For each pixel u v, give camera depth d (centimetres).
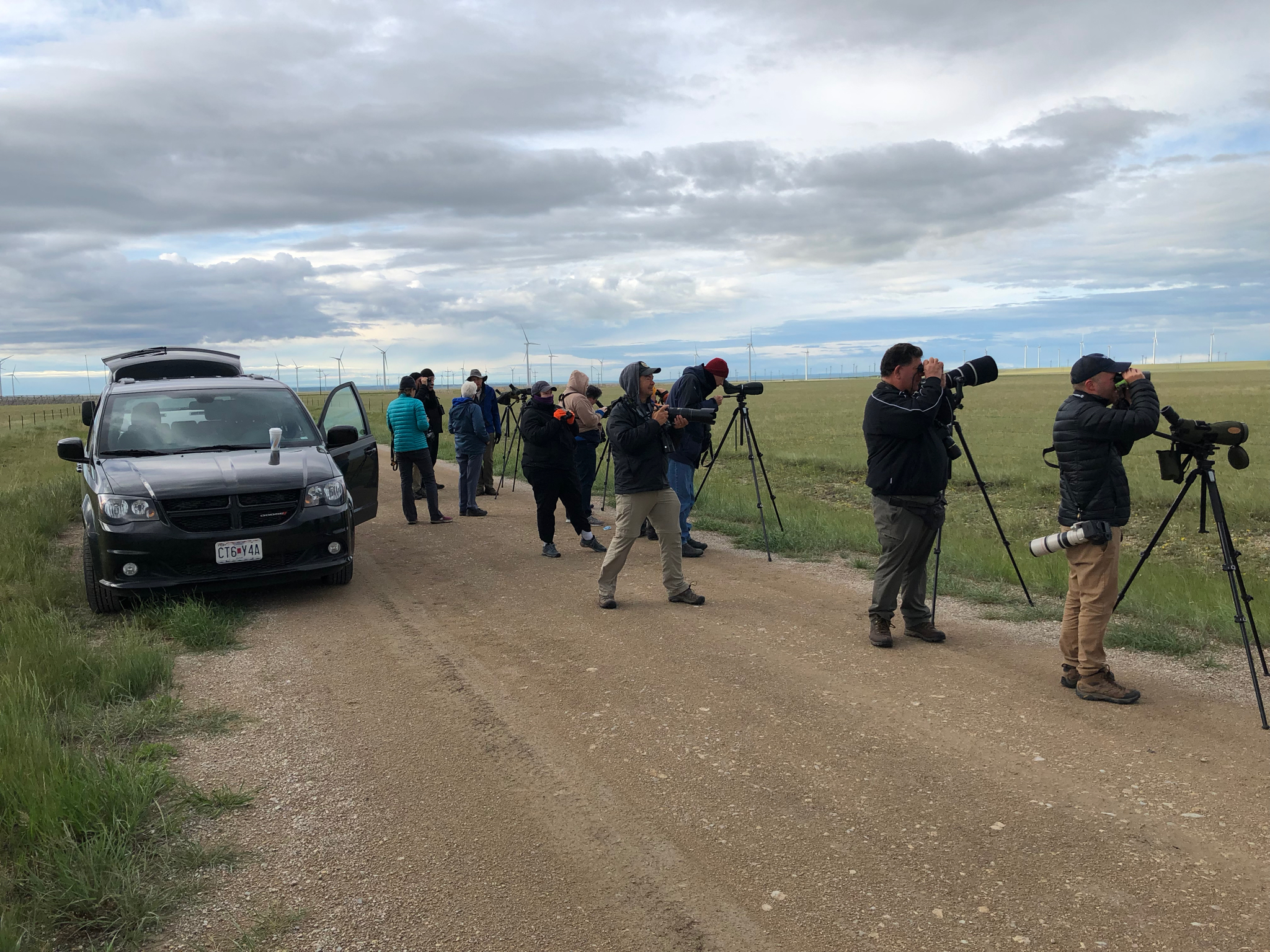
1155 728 432
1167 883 297
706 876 310
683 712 469
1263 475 1655
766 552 923
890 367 557
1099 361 461
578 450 1091
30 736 400
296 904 296
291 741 438
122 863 312
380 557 935
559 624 652
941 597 717
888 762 401
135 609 690
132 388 845
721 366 895
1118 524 464
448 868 318
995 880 301
